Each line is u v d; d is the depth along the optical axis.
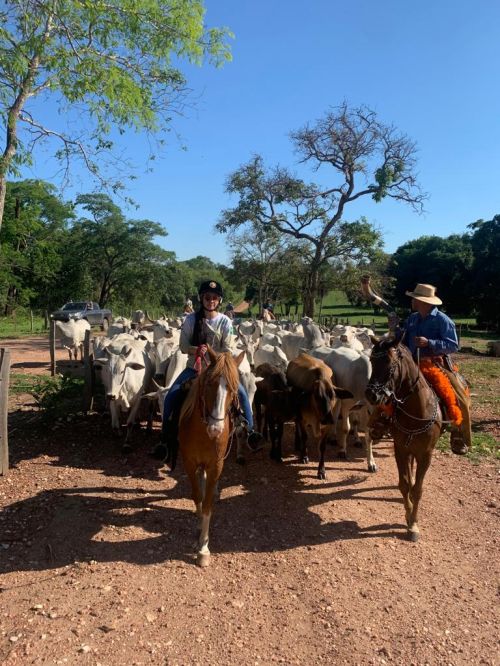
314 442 9.48
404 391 5.74
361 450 9.12
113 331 17.34
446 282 64.81
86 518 6.04
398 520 6.34
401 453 5.94
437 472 7.98
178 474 7.59
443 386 6.09
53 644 4.00
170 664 3.86
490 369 18.84
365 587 4.91
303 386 7.83
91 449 8.46
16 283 35.00
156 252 54.38
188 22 9.25
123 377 8.12
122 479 7.31
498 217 47.44
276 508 6.57
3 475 7.21
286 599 4.70
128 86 8.84
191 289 59.31
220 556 5.42
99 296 57.44
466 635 4.27
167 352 10.48
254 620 4.40
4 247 31.14
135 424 9.62
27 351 22.59
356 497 6.99
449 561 5.42
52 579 4.88
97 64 8.67
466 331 45.47
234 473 7.77
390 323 6.78
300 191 36.62
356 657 3.99
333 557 5.44
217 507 6.54
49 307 52.75
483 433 10.08
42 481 7.07
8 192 30.73
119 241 52.91
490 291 47.31
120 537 5.68
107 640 4.07
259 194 36.78
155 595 4.69
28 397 12.08
